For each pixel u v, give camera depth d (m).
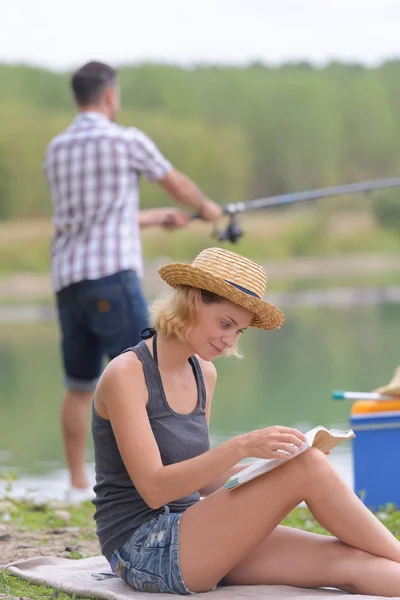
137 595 7.96
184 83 131.88
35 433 23.06
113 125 14.14
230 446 7.70
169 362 8.22
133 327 13.84
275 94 128.88
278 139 127.06
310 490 7.75
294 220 95.50
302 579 8.00
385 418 12.05
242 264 8.10
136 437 7.90
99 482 8.38
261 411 24.73
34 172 99.19
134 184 14.20
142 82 132.00
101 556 9.52
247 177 124.50
